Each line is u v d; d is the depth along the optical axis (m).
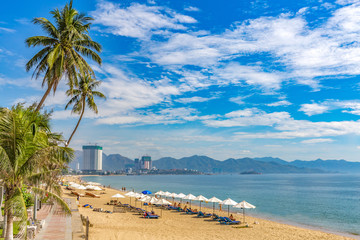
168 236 25.39
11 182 13.02
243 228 31.12
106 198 62.66
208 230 29.48
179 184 185.75
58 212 29.14
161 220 34.41
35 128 13.06
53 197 14.05
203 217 37.69
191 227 30.75
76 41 23.19
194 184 186.12
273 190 120.00
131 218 34.75
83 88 32.91
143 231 26.89
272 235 28.33
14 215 12.59
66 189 80.50
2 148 11.78
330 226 37.91
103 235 23.00
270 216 46.25
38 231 20.19
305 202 69.12
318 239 27.42
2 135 12.38
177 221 34.09
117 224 29.58
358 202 68.81
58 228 21.58
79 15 23.11
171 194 45.84
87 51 23.17
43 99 20.95
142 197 41.00
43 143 13.95
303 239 27.19
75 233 19.95
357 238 30.27
